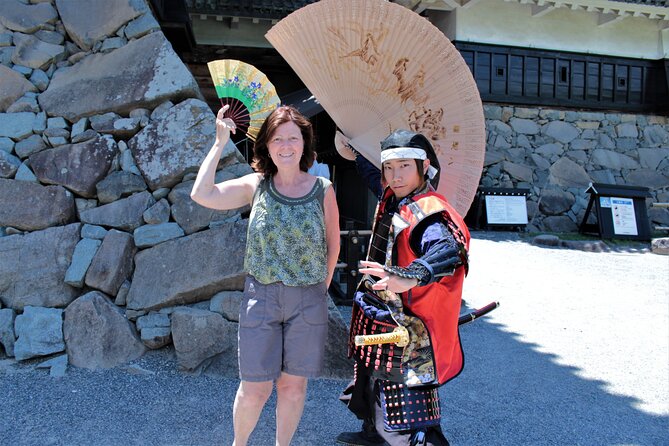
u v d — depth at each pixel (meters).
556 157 12.98
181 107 3.85
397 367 2.27
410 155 2.29
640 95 13.52
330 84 3.02
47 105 3.91
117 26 4.02
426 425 2.24
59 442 2.74
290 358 2.38
